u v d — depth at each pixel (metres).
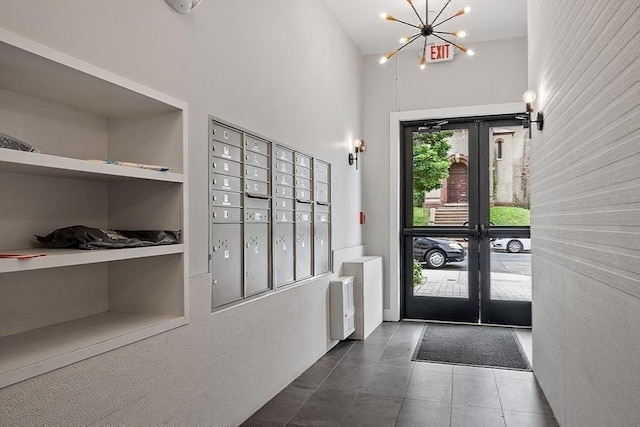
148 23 2.10
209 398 2.44
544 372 3.20
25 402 1.43
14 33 1.39
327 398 3.15
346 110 5.02
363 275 4.70
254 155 3.01
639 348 1.49
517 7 4.52
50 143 1.91
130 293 2.22
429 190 5.67
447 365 3.87
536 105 3.45
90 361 1.67
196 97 2.42
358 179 5.42
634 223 1.52
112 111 2.11
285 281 3.43
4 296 1.72
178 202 2.12
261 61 3.12
